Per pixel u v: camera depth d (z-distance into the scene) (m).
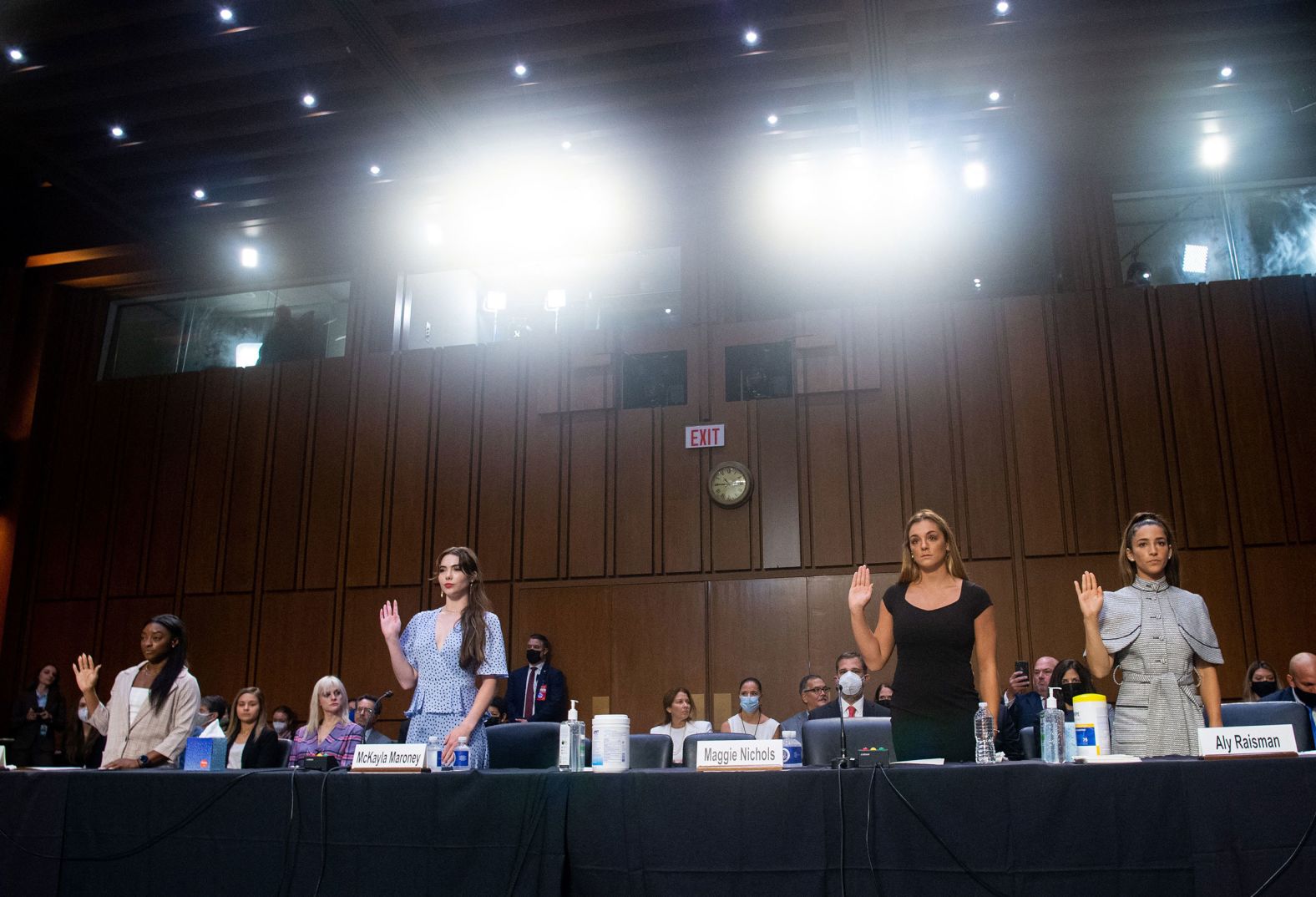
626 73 8.72
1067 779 2.47
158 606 10.25
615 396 9.61
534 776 2.77
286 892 2.86
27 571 10.66
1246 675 7.21
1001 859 2.45
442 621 3.77
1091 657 3.31
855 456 9.02
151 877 2.97
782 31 8.43
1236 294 8.79
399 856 2.80
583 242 10.49
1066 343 8.94
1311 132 9.08
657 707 8.80
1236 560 8.20
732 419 9.34
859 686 2.98
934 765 2.63
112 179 10.26
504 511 9.60
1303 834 2.36
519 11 8.22
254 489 10.34
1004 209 9.81
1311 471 8.28
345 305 11.12
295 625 9.81
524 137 9.51
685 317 9.91
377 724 9.30
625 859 2.65
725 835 2.61
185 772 3.06
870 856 2.53
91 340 11.53
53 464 10.98
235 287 11.48
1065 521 8.52
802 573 8.87
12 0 8.16
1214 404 8.57
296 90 9.03
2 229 11.34
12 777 3.17
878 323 9.29
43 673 9.45
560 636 9.16
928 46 8.44
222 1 8.16
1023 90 8.88
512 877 2.70
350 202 10.55
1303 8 7.98
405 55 8.52
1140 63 8.48
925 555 3.27
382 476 10.02
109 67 8.95
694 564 9.06
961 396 9.00
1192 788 2.42
